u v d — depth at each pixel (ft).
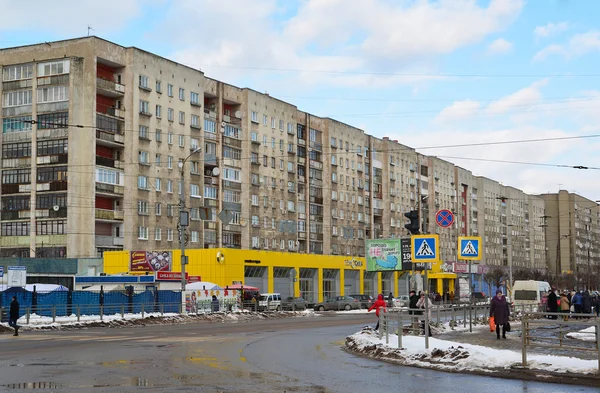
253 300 189.37
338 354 68.85
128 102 227.20
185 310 165.07
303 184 299.79
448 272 331.16
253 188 272.31
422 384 45.65
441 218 83.20
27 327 120.37
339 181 320.70
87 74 216.74
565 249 560.20
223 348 75.97
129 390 42.14
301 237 295.28
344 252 319.47
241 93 274.36
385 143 358.23
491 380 47.52
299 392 41.75
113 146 225.76
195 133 251.39
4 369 53.83
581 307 122.31
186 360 61.57
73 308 145.38
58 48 221.25
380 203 348.59
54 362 59.62
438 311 104.37
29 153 219.00
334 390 42.73
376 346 68.18
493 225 470.80
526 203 531.50
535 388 43.42
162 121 238.48
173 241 238.89
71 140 214.28
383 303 95.55
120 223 224.74
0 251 220.23
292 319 161.68
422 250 67.62
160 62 239.30
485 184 463.83
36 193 217.36
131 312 156.97
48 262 203.82
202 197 250.57
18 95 222.28
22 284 120.57
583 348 53.62
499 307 85.71
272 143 284.41
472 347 59.00
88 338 94.84
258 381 46.91
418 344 67.26
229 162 263.90
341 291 279.08
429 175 395.75
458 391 42.37
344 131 327.06
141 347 77.20
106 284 181.37
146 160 231.30
